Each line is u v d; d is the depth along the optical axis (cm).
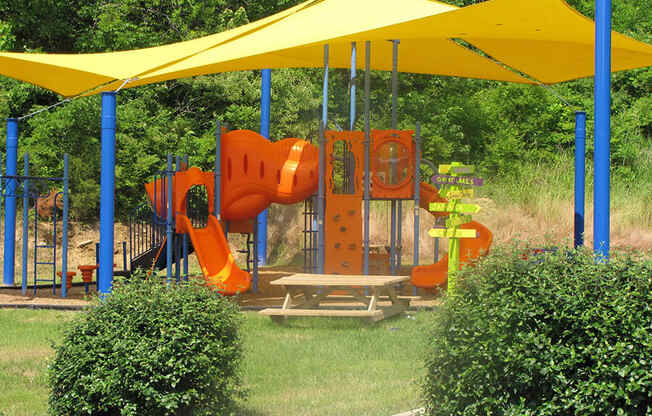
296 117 2572
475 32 1106
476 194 2391
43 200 2142
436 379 483
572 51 1440
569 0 3225
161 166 2430
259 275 1719
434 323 493
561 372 422
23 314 1086
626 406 408
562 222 2120
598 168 896
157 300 508
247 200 1376
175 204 1278
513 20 1031
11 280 1518
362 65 1775
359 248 1283
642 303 418
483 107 2925
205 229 1320
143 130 2452
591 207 2181
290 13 1363
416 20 998
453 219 987
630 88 3173
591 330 423
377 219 2156
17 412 575
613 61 1391
